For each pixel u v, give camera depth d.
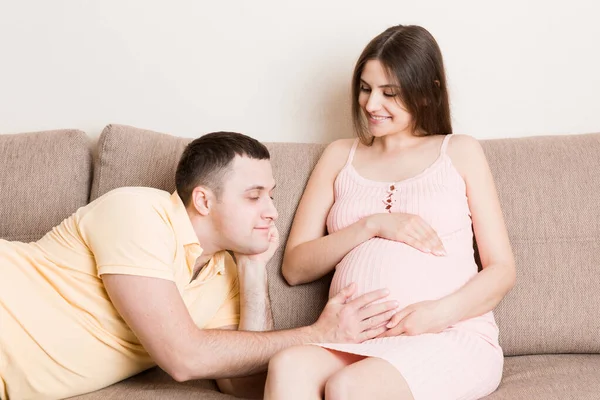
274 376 1.35
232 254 1.90
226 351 1.47
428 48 1.80
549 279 1.81
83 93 2.26
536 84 2.18
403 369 1.39
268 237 1.64
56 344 1.48
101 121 2.27
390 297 1.61
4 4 2.24
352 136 2.23
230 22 2.22
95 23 2.24
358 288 1.65
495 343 1.63
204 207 1.58
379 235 1.71
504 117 2.20
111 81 2.26
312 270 1.80
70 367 1.49
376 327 1.59
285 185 1.97
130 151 1.97
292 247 1.86
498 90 2.19
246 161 1.58
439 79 1.84
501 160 1.92
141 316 1.42
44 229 1.91
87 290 1.51
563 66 2.17
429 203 1.72
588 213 1.84
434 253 1.66
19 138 2.00
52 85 2.26
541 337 1.79
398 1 2.18
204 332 1.48
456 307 1.58
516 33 2.17
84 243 1.53
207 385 1.72
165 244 1.48
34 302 1.49
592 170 1.87
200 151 1.58
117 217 1.48
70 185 1.95
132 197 1.52
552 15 2.15
